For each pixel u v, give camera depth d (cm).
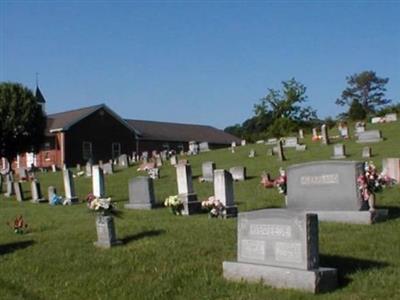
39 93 9319
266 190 2450
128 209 2269
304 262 1011
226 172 1883
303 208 1694
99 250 1448
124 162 4803
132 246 1438
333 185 1645
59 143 7919
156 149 9094
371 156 3303
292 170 1728
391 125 4978
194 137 9838
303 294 972
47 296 1158
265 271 1051
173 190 2852
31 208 2645
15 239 1673
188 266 1216
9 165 6650
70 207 2595
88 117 8169
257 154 4347
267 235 1066
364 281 1015
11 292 1208
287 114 9469
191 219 1822
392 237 1336
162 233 1554
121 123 8531
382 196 1947
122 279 1198
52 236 1661
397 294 946
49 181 4266
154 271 1220
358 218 1567
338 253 1214
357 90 13650
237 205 2055
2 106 6994
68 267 1323
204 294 1053
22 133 7106
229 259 1238
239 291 1034
